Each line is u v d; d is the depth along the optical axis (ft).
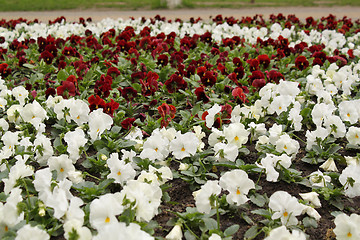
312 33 28.81
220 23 32.48
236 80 16.43
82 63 18.80
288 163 10.29
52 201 7.58
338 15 48.70
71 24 33.04
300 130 13.70
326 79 17.51
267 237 7.25
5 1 68.74
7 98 15.23
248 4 63.26
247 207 9.30
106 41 24.00
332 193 9.55
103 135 12.03
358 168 10.11
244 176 8.71
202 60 21.12
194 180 10.33
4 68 17.85
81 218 7.74
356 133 11.85
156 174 9.58
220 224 8.88
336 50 22.22
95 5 63.57
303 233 7.80
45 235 7.11
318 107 12.70
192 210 8.75
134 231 6.57
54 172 9.55
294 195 10.00
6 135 11.14
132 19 35.86
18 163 9.45
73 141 10.64
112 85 17.12
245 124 13.10
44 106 14.60
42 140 10.82
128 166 9.42
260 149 11.68
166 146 11.25
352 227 7.64
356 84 17.88
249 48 24.00
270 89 14.57
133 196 7.98
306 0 66.74
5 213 7.66
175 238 7.95
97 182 10.44
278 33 27.91
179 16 49.03
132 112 14.89
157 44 22.68
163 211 9.38
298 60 18.97
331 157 11.14
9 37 29.25
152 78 15.05
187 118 13.58
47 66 20.16
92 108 12.66
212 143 11.19
